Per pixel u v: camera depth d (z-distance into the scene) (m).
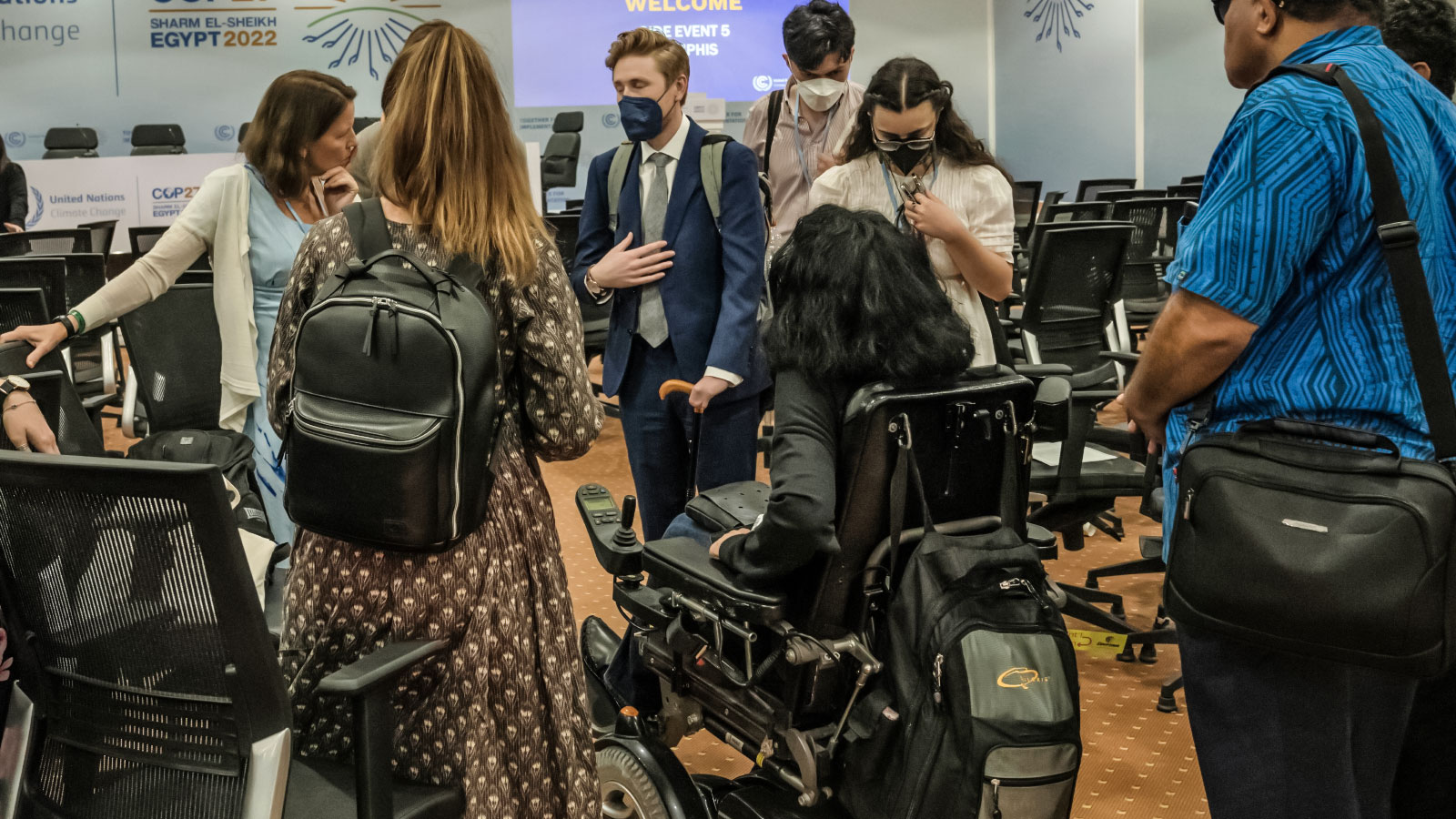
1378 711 1.40
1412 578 1.23
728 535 1.76
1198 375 1.38
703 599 1.74
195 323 3.20
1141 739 2.52
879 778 1.61
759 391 2.47
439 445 1.35
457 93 1.47
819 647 1.61
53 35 12.42
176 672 1.25
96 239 6.66
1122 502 4.40
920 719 1.55
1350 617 1.25
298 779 1.41
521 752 1.50
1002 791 1.50
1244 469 1.34
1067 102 12.84
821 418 1.59
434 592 1.44
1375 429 1.32
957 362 1.60
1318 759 1.37
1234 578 1.33
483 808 1.45
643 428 2.56
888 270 1.59
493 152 1.49
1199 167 10.98
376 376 1.37
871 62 14.09
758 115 3.44
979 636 1.53
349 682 1.22
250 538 2.21
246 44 12.55
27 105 12.52
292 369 1.50
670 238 2.47
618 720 1.93
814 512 1.52
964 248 2.19
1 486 1.25
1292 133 1.29
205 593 1.19
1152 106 11.52
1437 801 1.67
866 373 1.59
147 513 1.18
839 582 1.65
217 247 2.23
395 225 1.49
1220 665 1.42
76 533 1.24
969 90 14.23
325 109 2.16
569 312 1.54
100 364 4.41
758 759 1.79
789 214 3.32
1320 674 1.35
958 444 1.66
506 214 1.49
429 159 1.46
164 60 12.51
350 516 1.38
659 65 2.39
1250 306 1.31
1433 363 1.28
